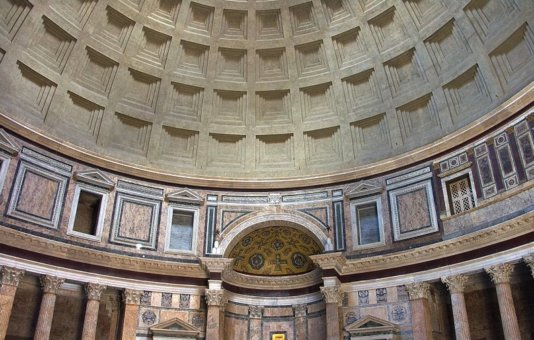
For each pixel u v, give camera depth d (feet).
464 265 66.18
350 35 85.40
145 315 74.79
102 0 79.30
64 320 72.90
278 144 90.58
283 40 87.56
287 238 86.94
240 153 90.02
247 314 83.76
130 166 82.12
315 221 82.33
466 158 71.51
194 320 76.54
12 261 65.57
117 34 83.41
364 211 80.84
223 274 79.87
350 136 86.02
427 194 74.54
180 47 87.15
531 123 63.36
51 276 68.49
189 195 84.17
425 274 69.87
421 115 80.74
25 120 72.90
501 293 61.11
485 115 68.95
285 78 89.40
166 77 87.15
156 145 86.28
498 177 66.44
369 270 75.00
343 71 86.33
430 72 78.07
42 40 76.38
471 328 71.26
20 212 68.59
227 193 86.07
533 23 64.13
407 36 79.97
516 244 61.26
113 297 77.05
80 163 77.71
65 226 73.00
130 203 80.59
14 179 69.05
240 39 88.07
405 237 74.43
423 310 68.39
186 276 78.74
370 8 81.56
